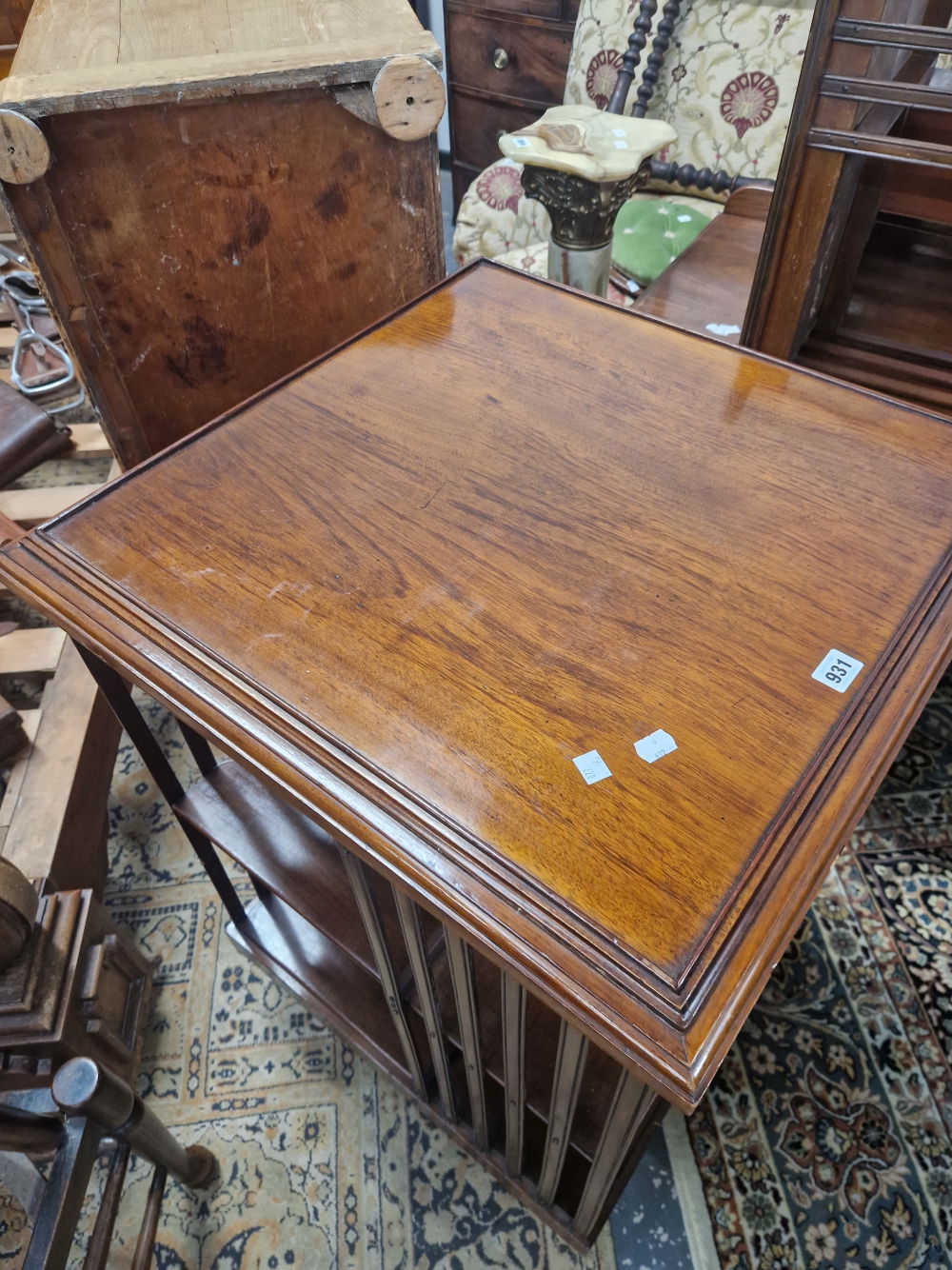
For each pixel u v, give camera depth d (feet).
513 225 6.12
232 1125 3.60
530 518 2.35
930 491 2.40
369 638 2.08
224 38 3.30
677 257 5.23
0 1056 3.08
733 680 1.96
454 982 2.24
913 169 3.38
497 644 2.05
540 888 1.64
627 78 5.76
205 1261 3.30
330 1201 3.42
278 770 1.89
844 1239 3.26
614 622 2.09
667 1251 3.26
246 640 2.09
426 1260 3.28
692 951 1.55
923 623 2.08
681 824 1.72
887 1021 3.76
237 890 4.25
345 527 2.35
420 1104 3.43
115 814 4.56
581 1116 2.68
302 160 3.33
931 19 3.58
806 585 2.17
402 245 3.80
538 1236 3.31
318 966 3.74
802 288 3.51
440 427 2.64
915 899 4.11
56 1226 2.21
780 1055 3.68
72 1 3.72
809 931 4.03
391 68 3.12
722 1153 3.45
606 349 2.91
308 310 3.84
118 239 3.28
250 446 2.61
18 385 6.09
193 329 3.67
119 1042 3.46
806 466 2.48
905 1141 3.46
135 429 3.90
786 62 5.37
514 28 6.73
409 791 1.80
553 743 1.85
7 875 2.98
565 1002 1.55
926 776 4.53
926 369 3.71
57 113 2.88
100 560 2.31
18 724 3.99
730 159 5.85
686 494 2.40
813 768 1.80
